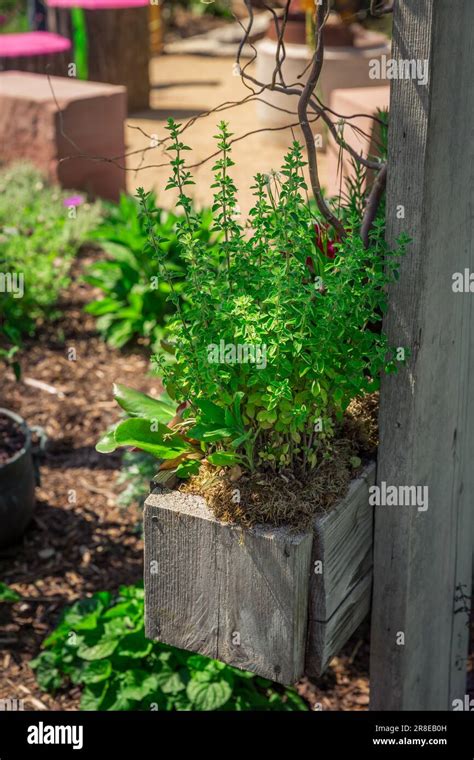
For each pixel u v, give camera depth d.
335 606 1.92
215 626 1.88
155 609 1.94
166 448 1.92
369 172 2.44
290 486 1.84
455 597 2.43
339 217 2.19
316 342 1.74
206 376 1.77
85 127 6.74
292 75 8.21
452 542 2.31
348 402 1.89
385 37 9.30
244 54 12.81
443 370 2.01
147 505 1.86
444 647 2.44
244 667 1.88
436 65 1.68
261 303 1.81
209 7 14.52
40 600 3.30
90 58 9.77
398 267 1.80
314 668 1.90
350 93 5.35
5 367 4.82
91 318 5.31
